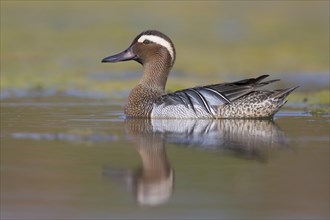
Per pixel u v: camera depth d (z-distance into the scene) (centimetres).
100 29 5112
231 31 5191
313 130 1977
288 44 4653
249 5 6356
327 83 3269
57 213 1254
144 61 2311
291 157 1628
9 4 6225
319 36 4931
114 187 1405
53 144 1786
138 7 6209
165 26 5331
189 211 1264
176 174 1488
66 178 1465
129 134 1916
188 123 2081
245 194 1355
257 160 1602
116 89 3084
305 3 6372
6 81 3303
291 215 1245
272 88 3106
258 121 2123
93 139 1845
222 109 2134
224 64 3978
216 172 1498
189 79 3384
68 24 5338
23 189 1394
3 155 1664
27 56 4175
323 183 1416
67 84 3234
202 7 6266
